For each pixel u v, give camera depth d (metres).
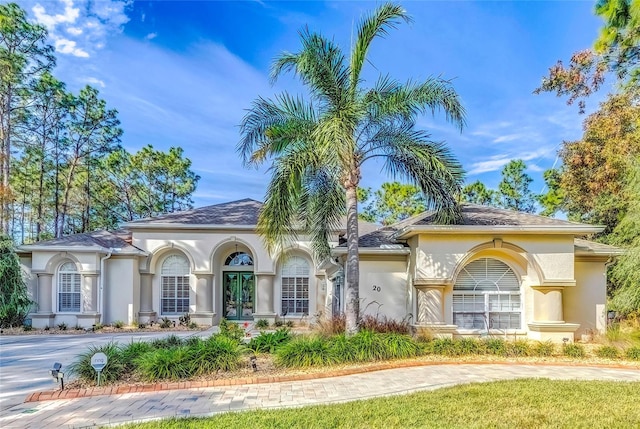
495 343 11.63
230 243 22.70
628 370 10.15
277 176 12.23
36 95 30.53
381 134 12.54
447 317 13.66
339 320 13.91
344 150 10.90
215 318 22.73
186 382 8.71
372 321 13.59
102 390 8.26
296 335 13.15
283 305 22.66
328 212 14.69
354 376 9.41
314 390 8.29
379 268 15.57
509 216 14.69
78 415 6.93
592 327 14.73
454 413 6.69
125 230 25.64
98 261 21.14
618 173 18.91
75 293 21.17
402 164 12.73
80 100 33.53
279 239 13.44
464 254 13.61
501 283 14.09
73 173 35.03
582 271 15.05
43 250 20.72
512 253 13.79
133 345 10.60
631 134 17.20
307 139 12.27
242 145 12.76
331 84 11.81
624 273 16.89
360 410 6.87
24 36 27.86
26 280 21.78
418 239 13.71
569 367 10.39
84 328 20.39
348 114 11.18
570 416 6.54
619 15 12.57
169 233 22.64
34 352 14.01
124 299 21.56
